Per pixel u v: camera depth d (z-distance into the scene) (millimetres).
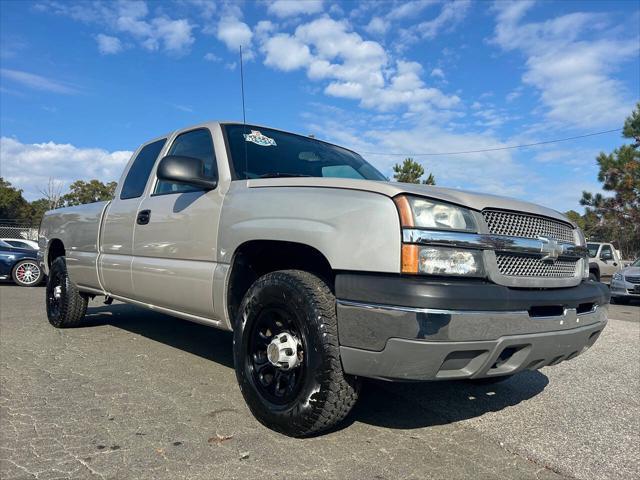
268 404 2953
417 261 2473
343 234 2664
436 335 2379
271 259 3426
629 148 24469
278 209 3047
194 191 3865
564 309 2934
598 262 16344
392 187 2637
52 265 6016
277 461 2605
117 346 5055
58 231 5895
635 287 12305
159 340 5352
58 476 2420
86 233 5254
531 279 2805
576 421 3430
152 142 4863
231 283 3381
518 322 2629
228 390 3713
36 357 4582
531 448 2953
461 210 2678
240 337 3146
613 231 27016
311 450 2750
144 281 4234
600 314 3287
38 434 2896
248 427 3029
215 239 3488
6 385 3762
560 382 4410
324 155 4375
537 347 2768
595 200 26359
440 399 3768
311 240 2789
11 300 9109
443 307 2389
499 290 2596
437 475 2545
